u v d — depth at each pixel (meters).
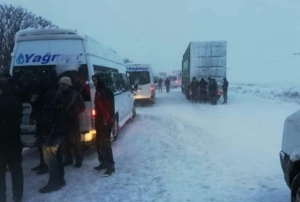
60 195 5.11
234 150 7.87
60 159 5.42
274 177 5.78
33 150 8.23
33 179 5.91
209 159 7.04
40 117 5.37
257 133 10.23
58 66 6.74
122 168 6.47
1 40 34.47
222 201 4.76
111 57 9.52
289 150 4.04
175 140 9.12
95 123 6.05
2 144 4.49
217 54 23.36
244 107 19.09
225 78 21.78
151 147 8.27
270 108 18.36
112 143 8.77
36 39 6.84
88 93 6.69
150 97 20.50
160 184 5.53
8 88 4.58
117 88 9.66
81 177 5.94
